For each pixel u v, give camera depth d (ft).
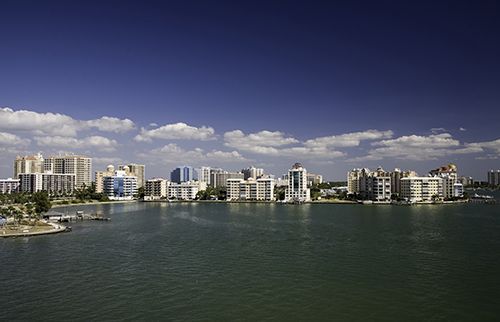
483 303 273.95
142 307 268.00
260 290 303.07
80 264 392.47
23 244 516.32
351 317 250.78
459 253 435.94
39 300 281.74
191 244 510.99
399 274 346.13
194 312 259.19
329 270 361.51
